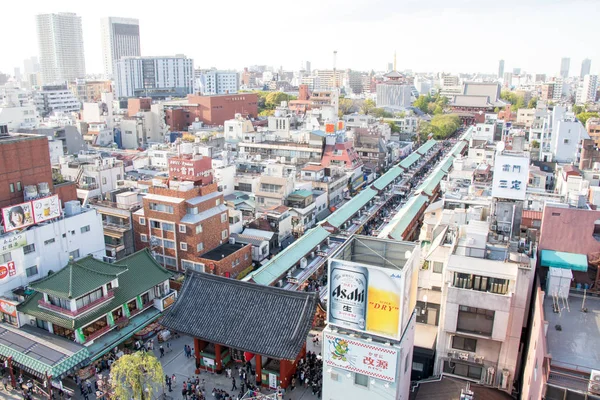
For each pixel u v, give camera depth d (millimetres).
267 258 85562
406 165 155125
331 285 42969
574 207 51156
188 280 58844
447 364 48375
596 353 38594
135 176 115688
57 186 73812
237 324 53938
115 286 59062
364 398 43469
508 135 124625
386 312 41219
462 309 46000
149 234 78812
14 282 61281
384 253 46531
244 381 53688
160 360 58469
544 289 48312
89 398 51438
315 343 61406
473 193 79312
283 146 140625
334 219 100062
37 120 167875
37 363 51125
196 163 78625
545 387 34312
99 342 55906
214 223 79188
